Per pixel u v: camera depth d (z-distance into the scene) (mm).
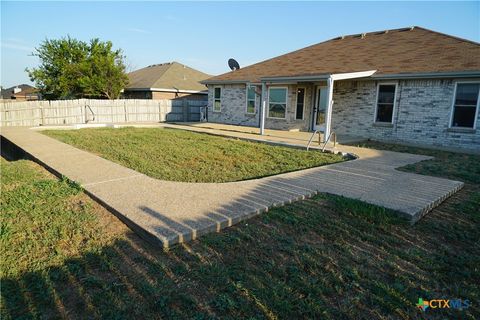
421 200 4773
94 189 5059
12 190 5055
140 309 2408
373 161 8109
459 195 5465
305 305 2502
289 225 3977
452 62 10914
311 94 14773
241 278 2828
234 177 6590
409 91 11562
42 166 7129
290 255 3260
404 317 2436
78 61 25688
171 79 26312
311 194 5117
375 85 12445
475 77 10031
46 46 25594
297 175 6414
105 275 2832
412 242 3654
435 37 13844
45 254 3148
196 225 3670
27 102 17234
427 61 11633
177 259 3125
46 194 4863
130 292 2605
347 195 5039
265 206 4410
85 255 3145
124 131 14742
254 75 17172
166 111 22844
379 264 3150
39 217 3992
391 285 2812
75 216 4066
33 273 2814
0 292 2555
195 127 16562
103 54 25891
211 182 6098
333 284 2801
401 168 7336
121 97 27938
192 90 25953
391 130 12164
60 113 18719
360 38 17125
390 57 13125
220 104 19688
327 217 4242
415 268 3105
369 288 2760
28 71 25641
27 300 2488
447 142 10891
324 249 3406
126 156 8430
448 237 3787
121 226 3861
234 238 3551
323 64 14859
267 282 2779
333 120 13992
